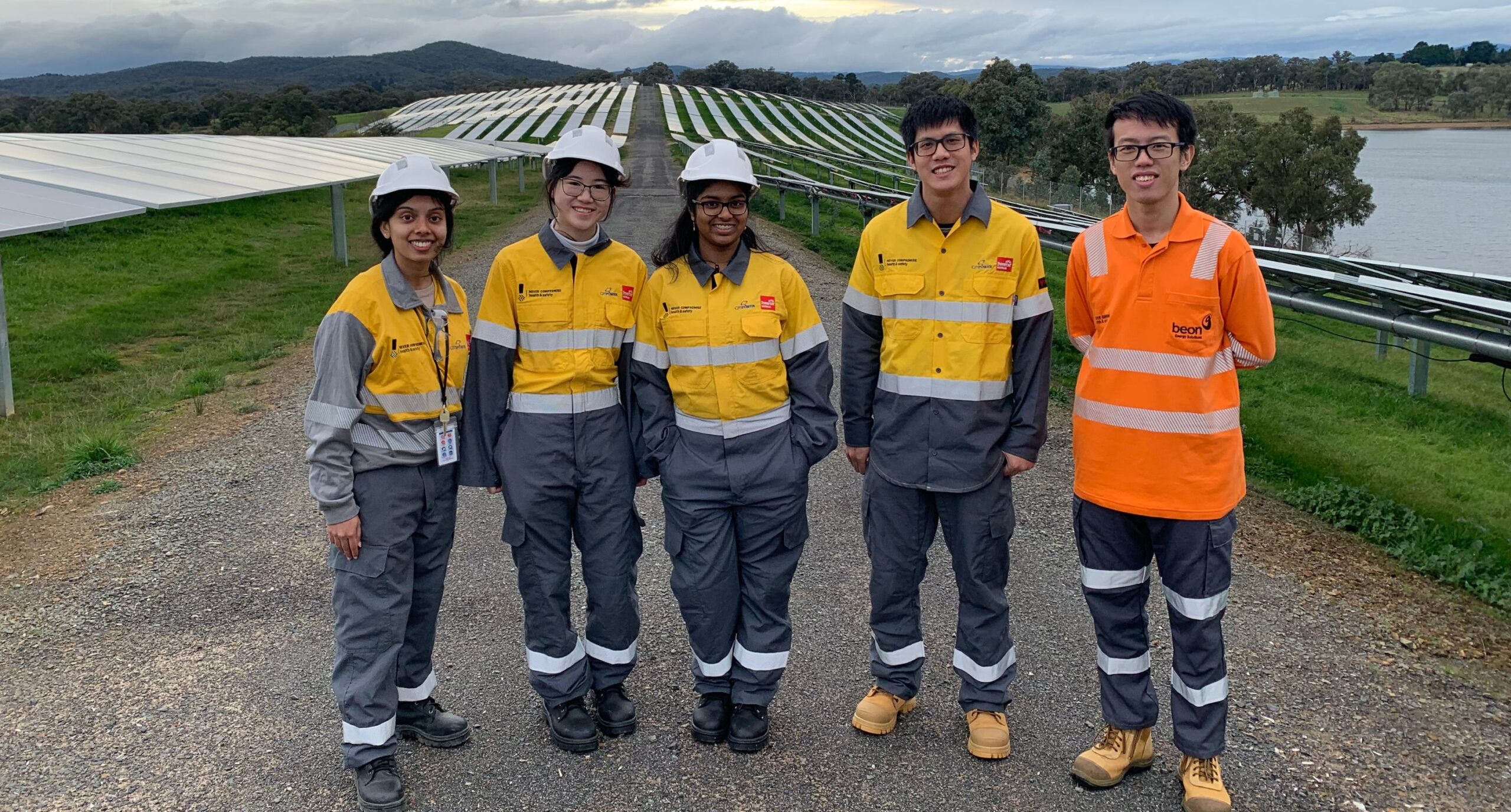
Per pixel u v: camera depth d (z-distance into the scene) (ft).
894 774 9.68
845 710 10.91
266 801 9.32
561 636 10.10
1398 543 15.62
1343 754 9.95
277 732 10.52
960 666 10.14
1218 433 8.79
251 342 32.99
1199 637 8.99
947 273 9.46
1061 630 12.78
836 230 70.49
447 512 9.80
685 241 9.89
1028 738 10.33
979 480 9.55
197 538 16.20
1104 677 9.56
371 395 9.15
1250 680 11.43
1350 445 21.58
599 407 9.80
